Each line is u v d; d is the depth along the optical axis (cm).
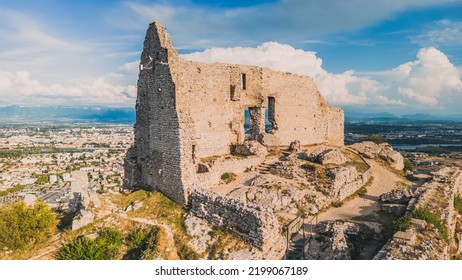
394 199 3359
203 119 4009
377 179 4262
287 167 3884
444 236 2605
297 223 2927
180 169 3219
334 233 2653
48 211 3098
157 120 3541
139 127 4112
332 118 6188
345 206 3416
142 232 2828
